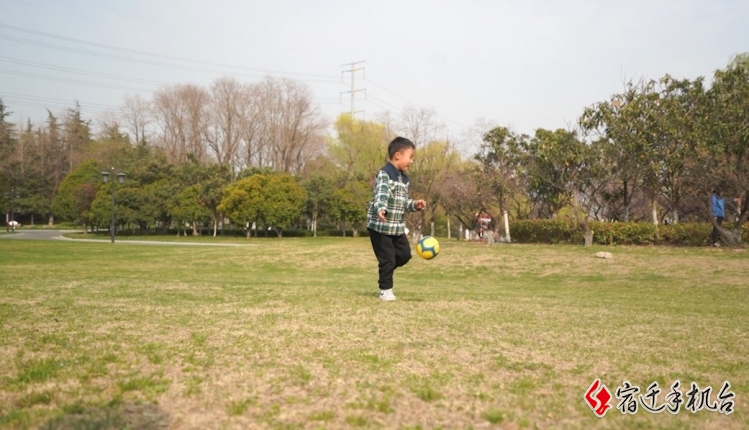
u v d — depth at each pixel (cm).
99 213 4266
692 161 1697
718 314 626
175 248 2464
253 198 4003
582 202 2338
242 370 284
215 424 217
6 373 270
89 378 267
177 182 4428
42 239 3434
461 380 279
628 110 1844
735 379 305
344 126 4238
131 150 5338
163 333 365
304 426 218
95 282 753
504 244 2130
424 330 395
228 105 5456
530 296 823
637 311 598
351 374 283
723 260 1401
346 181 4116
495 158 2456
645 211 2603
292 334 369
